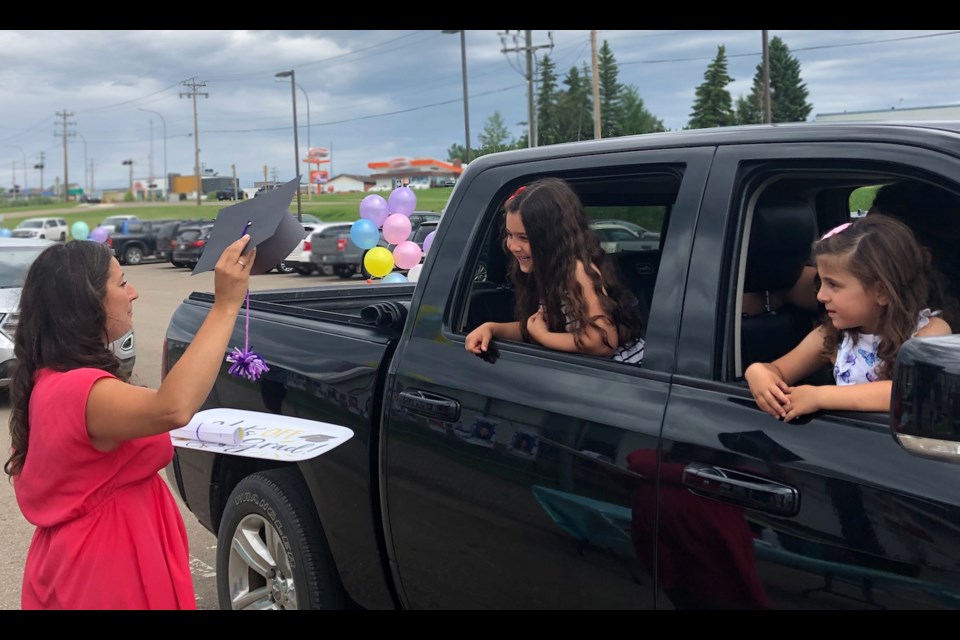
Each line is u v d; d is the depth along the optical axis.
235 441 2.44
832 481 1.59
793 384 1.97
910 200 2.09
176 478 3.61
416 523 2.45
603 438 1.97
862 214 2.61
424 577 2.46
